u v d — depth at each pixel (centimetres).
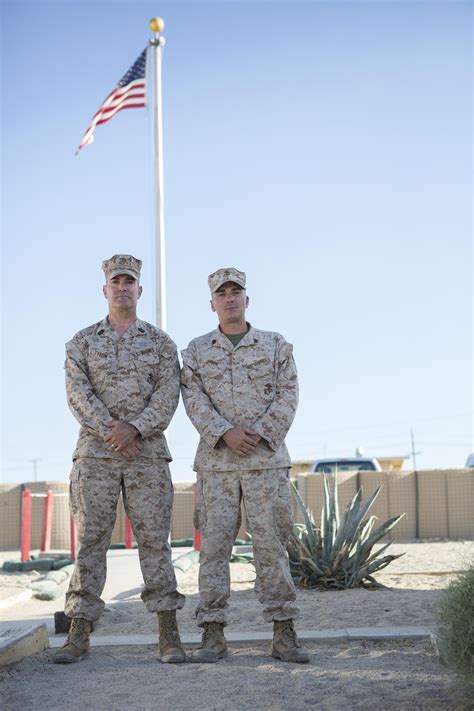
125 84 1396
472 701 369
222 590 490
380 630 552
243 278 519
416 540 1467
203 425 493
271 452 495
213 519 493
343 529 826
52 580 941
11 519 1509
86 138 1359
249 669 455
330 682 423
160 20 1402
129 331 514
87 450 495
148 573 493
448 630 363
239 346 511
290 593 490
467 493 1493
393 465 2397
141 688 423
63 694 418
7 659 473
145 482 495
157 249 1342
